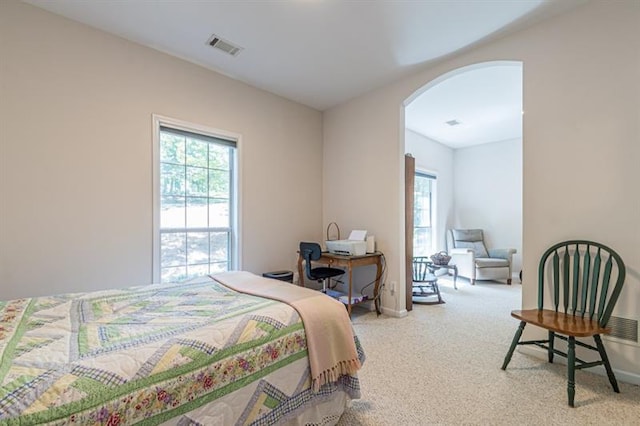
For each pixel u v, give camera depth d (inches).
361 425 60.2
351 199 148.3
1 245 77.5
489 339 103.7
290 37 98.0
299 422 53.3
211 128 118.5
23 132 80.4
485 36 96.6
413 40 99.3
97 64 92.3
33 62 81.7
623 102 75.9
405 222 135.0
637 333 73.4
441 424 60.4
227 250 127.0
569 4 81.5
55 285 84.7
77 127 88.6
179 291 70.6
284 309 56.7
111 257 94.4
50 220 84.1
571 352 66.9
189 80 112.5
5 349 39.8
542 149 88.4
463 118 175.5
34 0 80.0
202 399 41.5
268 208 138.0
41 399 31.2
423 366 84.4
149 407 36.7
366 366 84.4
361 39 98.7
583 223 81.4
